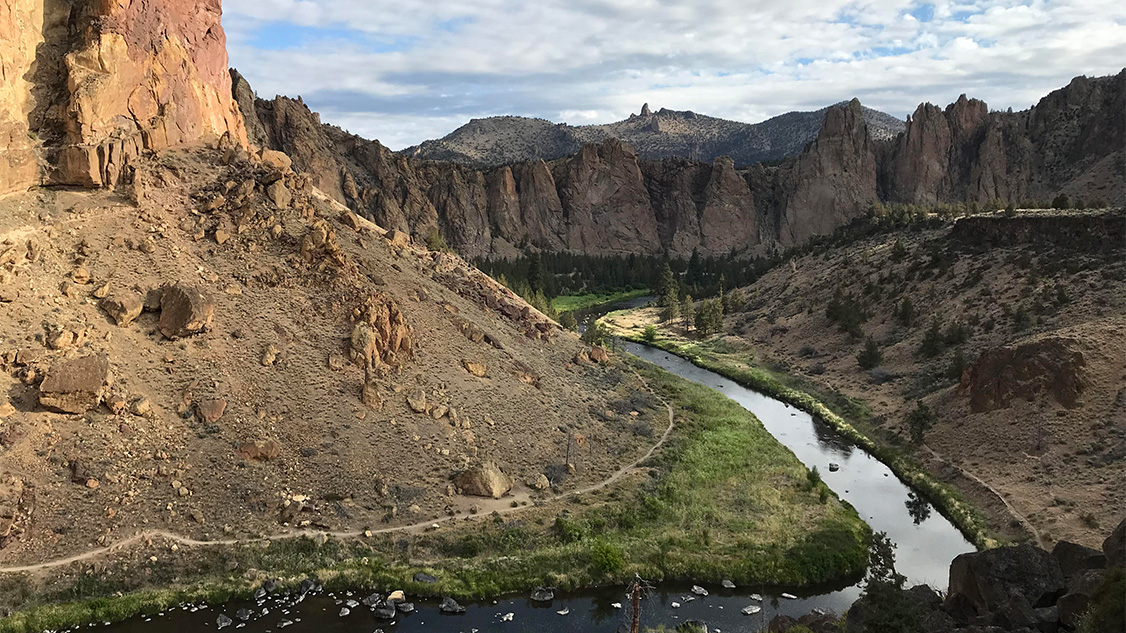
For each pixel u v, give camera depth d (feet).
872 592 137.59
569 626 163.63
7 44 229.25
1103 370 262.88
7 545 157.38
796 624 152.15
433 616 164.66
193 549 170.71
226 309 227.61
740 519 214.69
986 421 270.46
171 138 278.26
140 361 200.03
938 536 216.95
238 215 261.65
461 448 225.56
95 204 234.99
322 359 229.66
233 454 192.13
